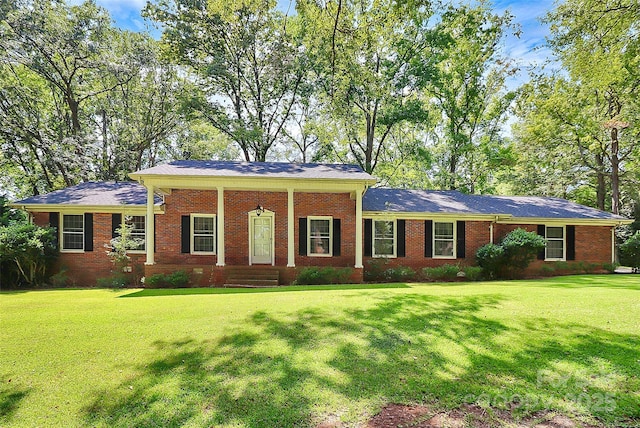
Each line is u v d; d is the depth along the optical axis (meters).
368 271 14.94
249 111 23.52
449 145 24.66
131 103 24.05
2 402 3.72
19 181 24.25
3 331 6.05
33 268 13.45
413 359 4.65
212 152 26.56
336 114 19.02
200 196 15.25
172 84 23.56
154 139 24.88
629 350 4.72
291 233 13.71
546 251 16.39
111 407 3.62
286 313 7.04
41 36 18.91
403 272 14.70
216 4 12.02
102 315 7.12
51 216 14.70
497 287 10.39
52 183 23.72
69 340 5.56
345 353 4.89
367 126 23.97
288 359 4.71
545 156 24.14
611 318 6.21
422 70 20.69
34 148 20.59
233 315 6.96
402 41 20.44
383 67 21.25
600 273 16.34
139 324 6.42
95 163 22.73
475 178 25.58
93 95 23.23
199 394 3.84
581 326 5.78
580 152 22.64
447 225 16.02
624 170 23.31
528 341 5.17
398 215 15.60
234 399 3.72
